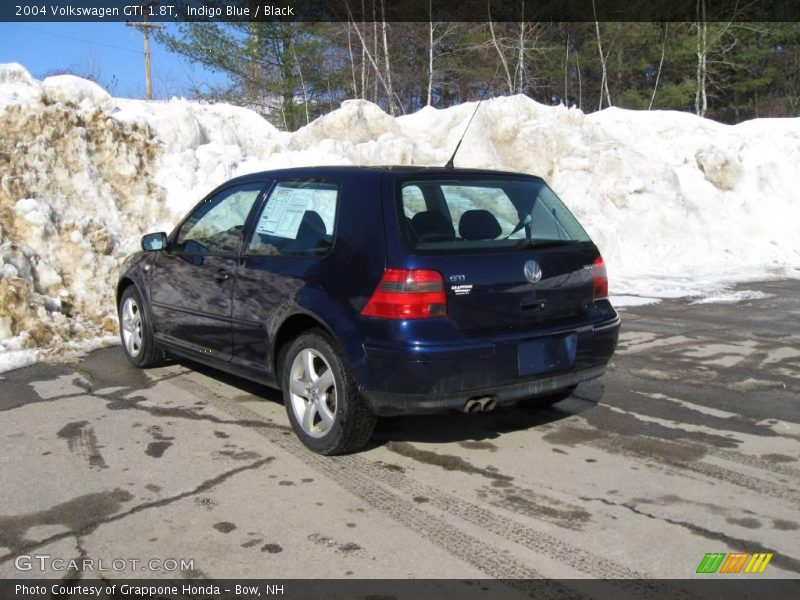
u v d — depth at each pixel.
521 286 4.21
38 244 7.84
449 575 3.09
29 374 6.02
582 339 4.45
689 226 13.36
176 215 9.36
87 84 9.81
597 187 13.19
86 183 8.87
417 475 4.11
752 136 16.58
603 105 33.31
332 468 4.19
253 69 23.62
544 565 3.17
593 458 4.38
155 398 5.41
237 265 4.92
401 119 14.70
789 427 4.95
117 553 3.24
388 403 3.98
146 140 9.80
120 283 6.35
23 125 8.82
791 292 10.48
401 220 4.09
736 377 6.17
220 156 10.41
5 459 4.27
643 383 5.99
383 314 3.94
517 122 13.76
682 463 4.31
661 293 10.32
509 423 5.00
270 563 3.17
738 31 32.47
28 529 3.45
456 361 3.92
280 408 5.22
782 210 14.91
